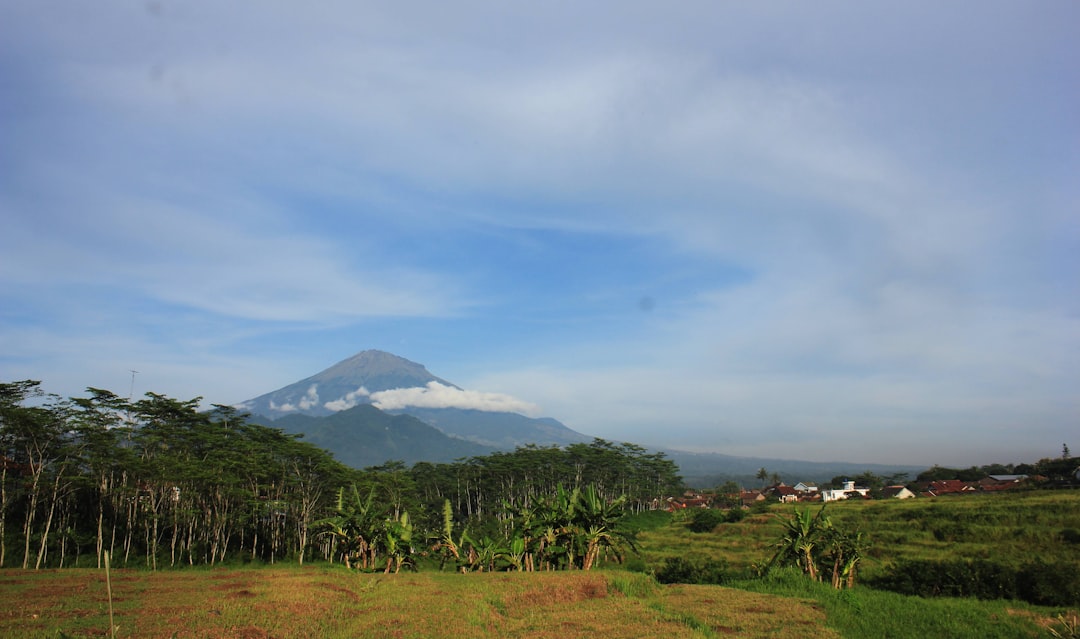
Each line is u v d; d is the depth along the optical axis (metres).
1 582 19.47
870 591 22.56
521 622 15.98
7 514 44.91
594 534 26.66
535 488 87.81
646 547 50.66
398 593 17.95
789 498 119.06
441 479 84.06
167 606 14.71
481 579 20.98
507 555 26.91
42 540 40.62
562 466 84.56
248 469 47.62
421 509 62.53
